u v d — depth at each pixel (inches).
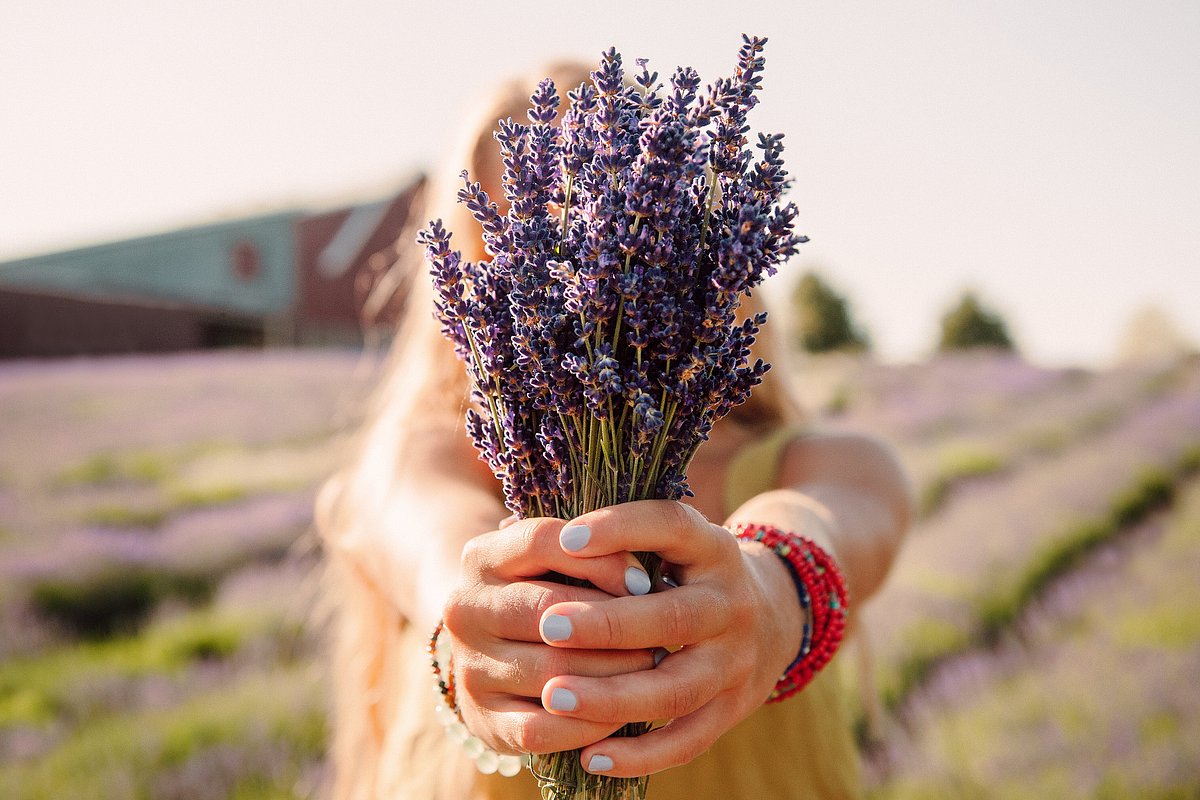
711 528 28.7
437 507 41.4
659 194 25.6
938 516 221.1
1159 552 190.1
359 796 53.0
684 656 28.3
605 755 28.2
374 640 52.3
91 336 564.7
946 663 155.9
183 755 128.3
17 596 170.4
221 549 194.2
